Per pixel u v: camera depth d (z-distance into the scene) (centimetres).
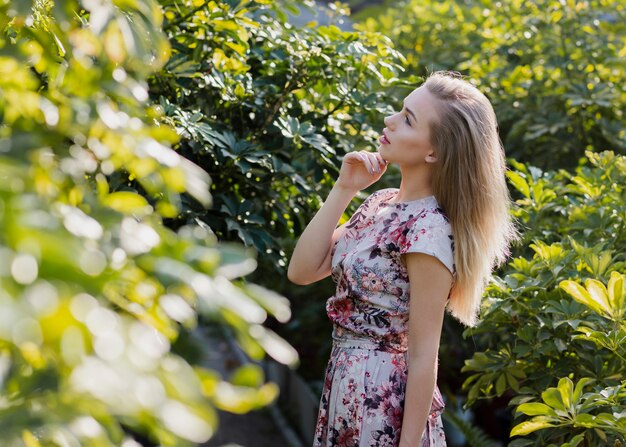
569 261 229
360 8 697
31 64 132
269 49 266
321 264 202
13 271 63
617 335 196
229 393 83
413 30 477
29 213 70
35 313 63
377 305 184
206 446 438
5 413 75
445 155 183
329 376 192
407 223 182
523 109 397
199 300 81
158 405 71
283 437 466
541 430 215
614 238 250
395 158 187
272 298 89
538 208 277
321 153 252
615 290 189
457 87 187
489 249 187
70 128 104
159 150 99
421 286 178
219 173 249
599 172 284
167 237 89
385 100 290
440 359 414
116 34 107
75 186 100
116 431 81
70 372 75
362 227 194
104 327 70
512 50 418
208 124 242
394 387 183
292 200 269
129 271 84
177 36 251
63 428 74
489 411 402
